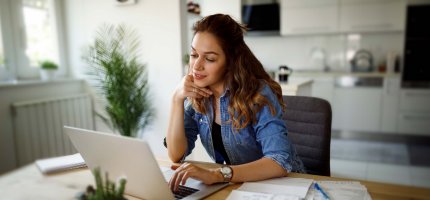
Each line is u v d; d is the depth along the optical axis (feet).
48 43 8.93
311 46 15.47
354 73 13.48
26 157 7.56
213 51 3.43
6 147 7.27
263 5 14.73
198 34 3.49
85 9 9.02
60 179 3.26
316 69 15.48
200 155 8.44
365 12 13.34
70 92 9.09
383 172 9.64
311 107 4.60
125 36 8.66
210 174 3.03
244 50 3.63
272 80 3.85
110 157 2.67
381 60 14.42
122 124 8.15
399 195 2.77
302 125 4.63
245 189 2.92
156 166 2.42
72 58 9.46
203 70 3.51
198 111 4.04
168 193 2.56
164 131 8.79
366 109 13.37
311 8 14.07
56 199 2.79
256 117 3.58
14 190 3.00
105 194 2.04
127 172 2.65
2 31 7.54
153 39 8.47
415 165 10.26
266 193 2.80
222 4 11.84
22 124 7.45
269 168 3.16
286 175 3.29
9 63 7.75
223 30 3.45
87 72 8.88
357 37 14.65
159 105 8.71
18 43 7.98
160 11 8.29
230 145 3.90
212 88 3.85
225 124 3.83
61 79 8.65
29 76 8.31
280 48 16.02
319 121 4.50
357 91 13.38
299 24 14.38
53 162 3.67
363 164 10.43
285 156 3.28
